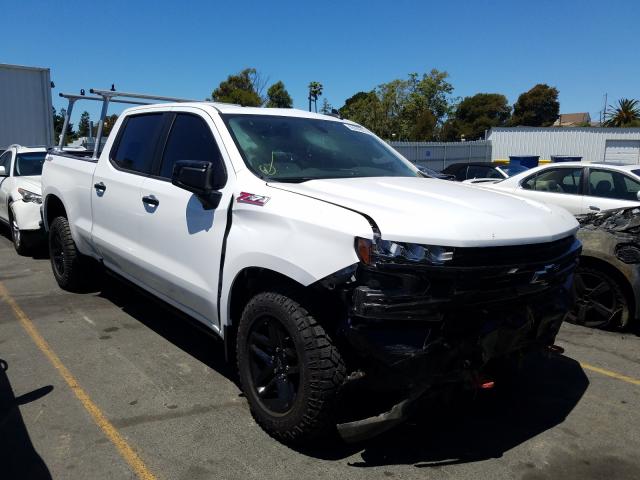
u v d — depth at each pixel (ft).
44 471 9.57
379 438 10.91
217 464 9.89
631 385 13.70
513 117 249.96
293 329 9.64
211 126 12.74
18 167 29.14
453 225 9.11
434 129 128.57
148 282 14.28
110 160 16.14
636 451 10.70
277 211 10.16
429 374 9.05
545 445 10.87
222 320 11.53
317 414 9.54
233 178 11.50
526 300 9.93
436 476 9.72
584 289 17.90
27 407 11.73
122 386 12.78
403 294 8.71
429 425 11.51
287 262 9.59
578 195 25.71
